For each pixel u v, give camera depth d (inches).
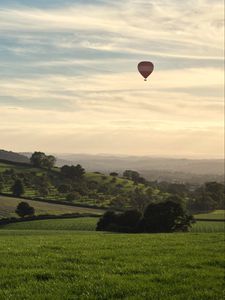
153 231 3056.1
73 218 4370.1
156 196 7253.9
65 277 617.0
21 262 728.3
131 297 515.5
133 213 3142.2
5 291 529.0
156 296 523.8
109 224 3184.1
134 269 678.5
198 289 567.8
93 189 7524.6
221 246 1003.3
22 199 5831.7
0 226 3843.5
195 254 860.6
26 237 1392.7
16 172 7864.2
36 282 578.9
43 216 4301.2
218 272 680.4
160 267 703.1
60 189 6914.4
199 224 3964.1
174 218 3034.0
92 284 569.6
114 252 864.9
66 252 863.7
